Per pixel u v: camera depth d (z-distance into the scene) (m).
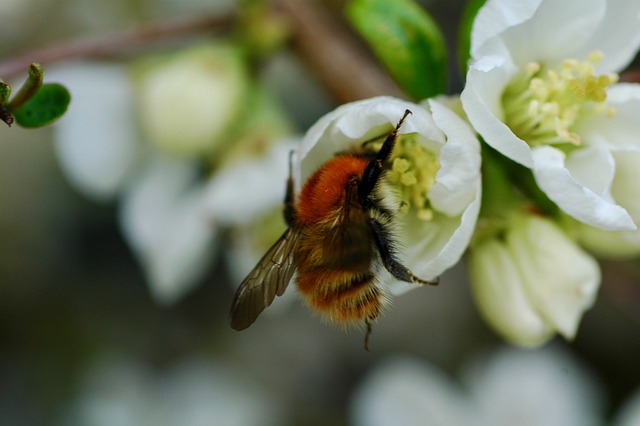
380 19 0.20
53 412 0.28
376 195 0.19
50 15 0.28
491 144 0.19
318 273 0.19
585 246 0.20
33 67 0.19
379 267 0.19
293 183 0.20
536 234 0.20
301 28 0.23
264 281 0.20
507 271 0.20
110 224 0.29
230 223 0.24
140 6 0.28
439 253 0.19
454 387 0.26
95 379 0.28
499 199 0.20
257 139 0.24
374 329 0.30
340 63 0.23
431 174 0.19
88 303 0.29
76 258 0.29
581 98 0.19
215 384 0.29
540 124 0.20
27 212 0.29
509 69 0.19
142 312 0.29
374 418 0.26
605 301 0.28
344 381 0.30
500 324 0.20
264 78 0.25
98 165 0.25
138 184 0.25
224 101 0.24
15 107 0.19
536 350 0.28
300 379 0.30
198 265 0.25
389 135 0.19
